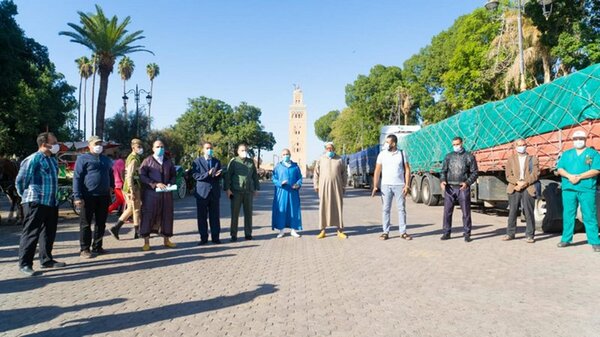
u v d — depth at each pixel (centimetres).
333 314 443
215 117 7925
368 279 578
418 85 4875
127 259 718
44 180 634
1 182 1148
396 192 900
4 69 2470
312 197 2328
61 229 1058
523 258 692
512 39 2195
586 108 818
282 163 941
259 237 945
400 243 848
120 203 1198
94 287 549
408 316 436
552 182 905
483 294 506
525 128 1017
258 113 8575
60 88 4366
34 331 402
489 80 2814
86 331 401
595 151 741
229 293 517
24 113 3428
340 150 7631
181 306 471
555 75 2241
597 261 664
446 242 851
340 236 924
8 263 689
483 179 1232
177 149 3878
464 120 1351
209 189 857
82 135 6203
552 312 444
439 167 1571
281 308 462
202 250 794
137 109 3422
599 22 1819
